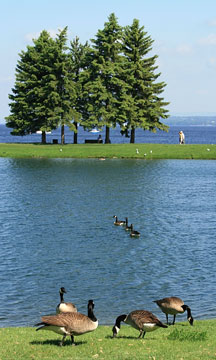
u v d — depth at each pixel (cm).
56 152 9506
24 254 3086
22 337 1648
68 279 2627
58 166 8031
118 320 1627
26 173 7169
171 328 1827
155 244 3359
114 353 1391
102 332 1762
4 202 4878
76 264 2891
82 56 11031
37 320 2072
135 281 2602
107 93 10212
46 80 10319
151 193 5497
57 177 6750
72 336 1516
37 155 9419
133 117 10550
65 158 9275
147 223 4019
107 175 6988
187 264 2895
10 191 5578
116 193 5481
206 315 2133
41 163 8469
